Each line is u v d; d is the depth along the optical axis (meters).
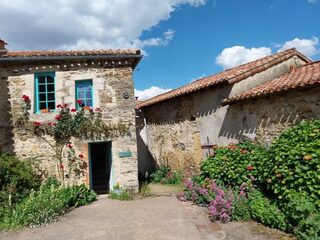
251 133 9.27
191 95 12.30
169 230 6.64
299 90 7.73
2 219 7.95
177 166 13.63
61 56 10.52
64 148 10.74
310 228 5.27
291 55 10.78
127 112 11.14
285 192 6.04
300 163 6.09
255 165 7.70
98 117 10.91
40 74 10.84
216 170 8.60
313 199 5.67
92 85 11.02
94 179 14.10
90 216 8.27
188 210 8.19
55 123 10.65
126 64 11.21
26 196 9.17
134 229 6.88
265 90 8.32
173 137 13.92
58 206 8.45
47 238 6.67
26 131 10.62
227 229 6.41
